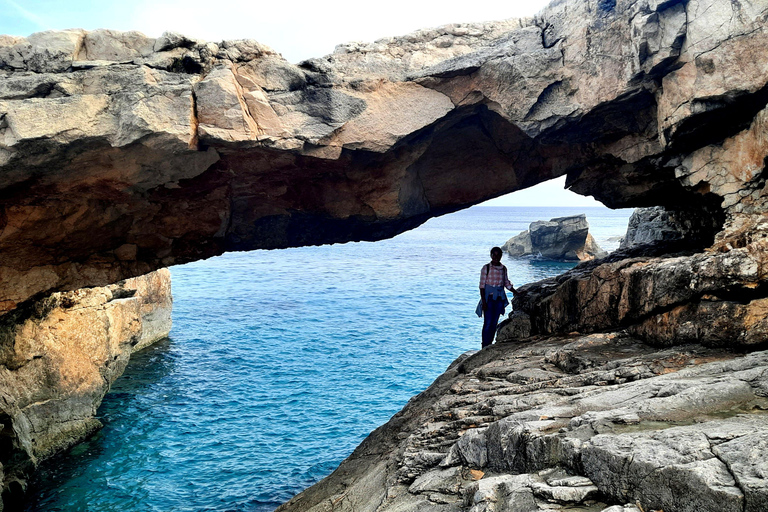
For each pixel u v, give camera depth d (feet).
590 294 37.60
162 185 42.80
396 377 86.89
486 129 46.16
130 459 60.44
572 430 20.75
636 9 34.40
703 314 27.71
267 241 52.11
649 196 46.06
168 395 79.87
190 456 61.05
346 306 145.07
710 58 32.60
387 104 40.09
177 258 50.85
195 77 35.63
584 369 30.30
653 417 20.27
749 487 14.66
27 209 41.34
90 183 39.34
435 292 166.91
